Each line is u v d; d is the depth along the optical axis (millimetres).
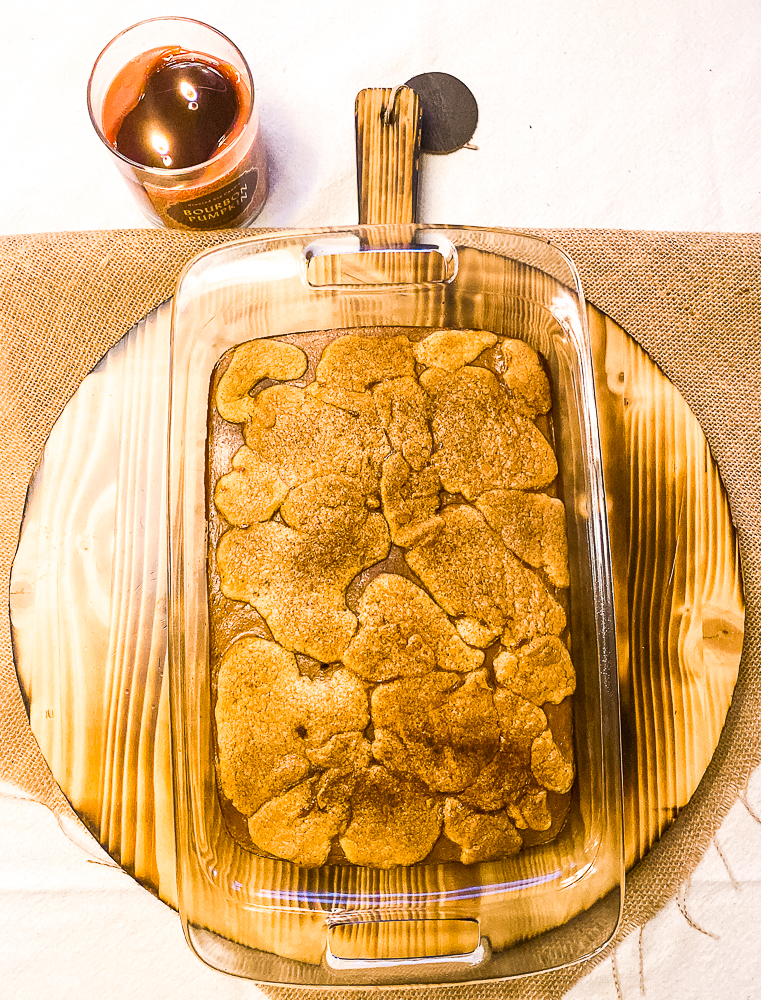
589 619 535
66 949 549
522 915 527
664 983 556
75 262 563
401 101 574
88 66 603
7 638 557
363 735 503
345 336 550
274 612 510
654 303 579
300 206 596
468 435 528
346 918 524
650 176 606
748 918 559
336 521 511
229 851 523
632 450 567
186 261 563
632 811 554
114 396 559
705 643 560
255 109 552
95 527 552
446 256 554
